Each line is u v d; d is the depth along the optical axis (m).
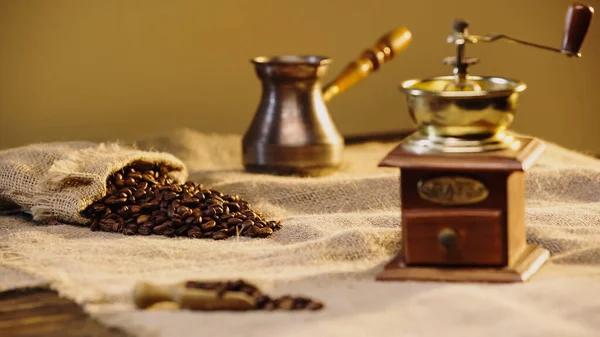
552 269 1.15
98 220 1.33
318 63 1.50
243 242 1.28
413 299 1.07
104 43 1.77
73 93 1.76
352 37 1.88
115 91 1.78
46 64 1.75
